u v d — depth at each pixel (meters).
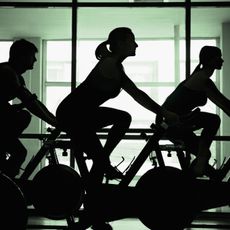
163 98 8.31
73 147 2.54
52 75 9.05
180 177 2.36
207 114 2.51
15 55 2.56
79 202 2.70
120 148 8.55
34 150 8.12
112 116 2.23
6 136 2.49
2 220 2.19
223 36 7.80
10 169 2.52
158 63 8.62
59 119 2.27
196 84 2.59
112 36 2.27
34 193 2.71
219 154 7.93
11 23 7.82
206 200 2.45
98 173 2.24
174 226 2.37
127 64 8.74
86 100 2.22
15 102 7.73
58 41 9.06
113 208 2.34
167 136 2.61
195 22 7.45
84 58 8.64
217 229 3.63
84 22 7.32
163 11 6.54
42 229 3.59
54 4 4.27
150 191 2.36
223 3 4.25
